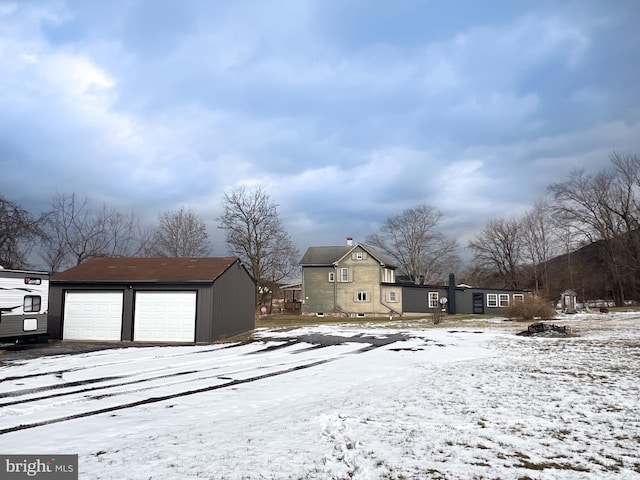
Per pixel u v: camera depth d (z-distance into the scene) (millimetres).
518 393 8211
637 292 46219
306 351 15617
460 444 5465
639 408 7082
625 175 45750
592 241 49406
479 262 59812
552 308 31797
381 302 42844
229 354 14977
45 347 17266
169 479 4473
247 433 6004
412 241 61438
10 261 27750
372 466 4777
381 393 8445
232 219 38781
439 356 13727
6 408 7766
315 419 6621
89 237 40156
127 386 9695
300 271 48812
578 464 4836
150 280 20000
